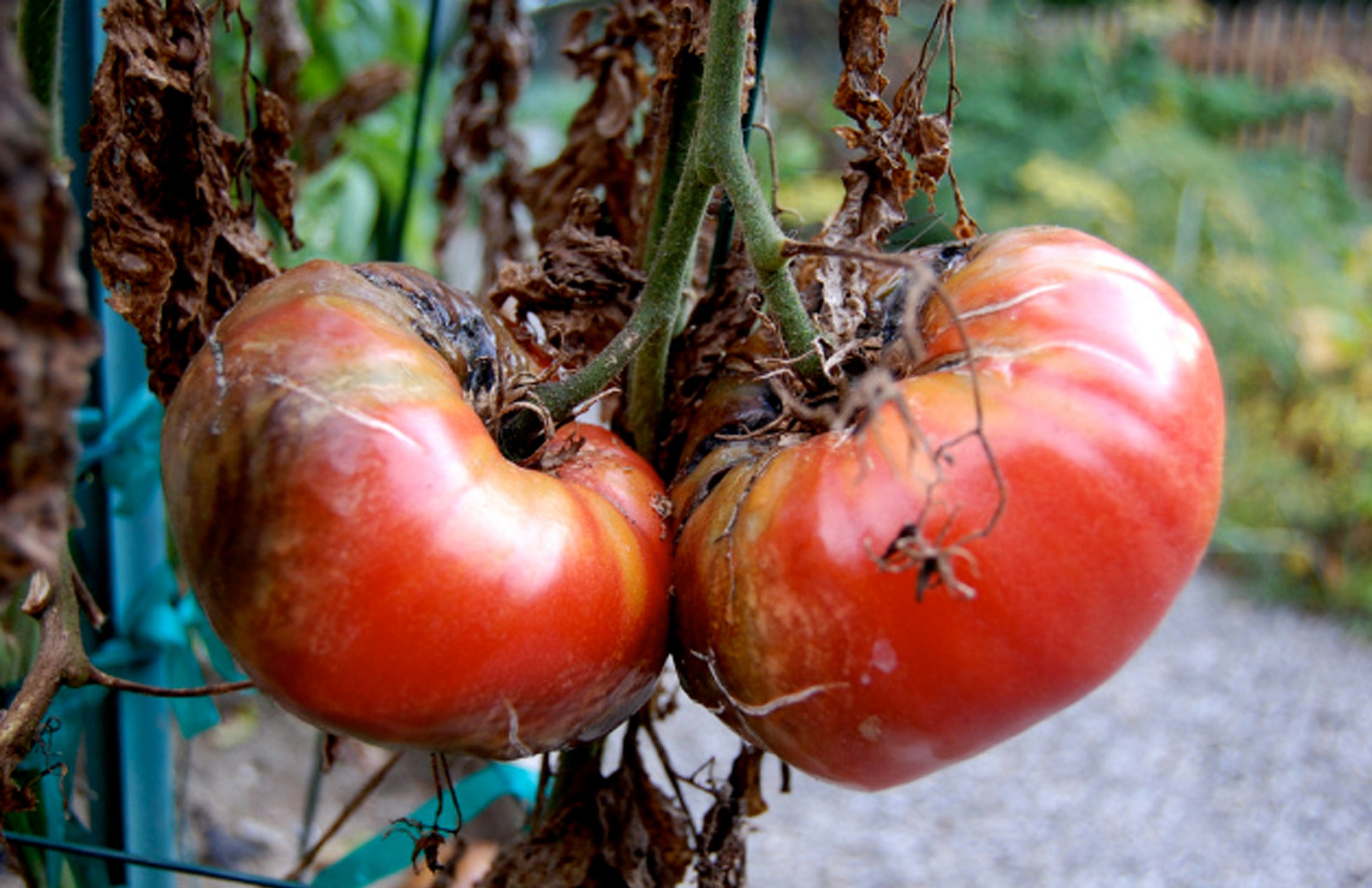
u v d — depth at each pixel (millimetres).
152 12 275
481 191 448
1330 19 2162
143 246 281
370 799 679
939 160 297
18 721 258
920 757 240
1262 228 1612
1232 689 1142
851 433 240
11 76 148
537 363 294
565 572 228
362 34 732
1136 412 227
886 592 223
